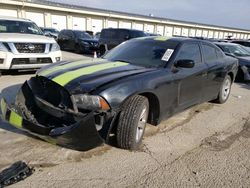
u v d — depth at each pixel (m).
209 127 4.85
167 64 4.20
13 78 7.47
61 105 3.31
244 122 5.27
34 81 3.80
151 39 4.93
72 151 3.54
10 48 7.00
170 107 4.21
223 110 5.97
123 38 14.93
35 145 3.62
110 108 3.23
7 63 6.96
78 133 2.99
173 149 3.86
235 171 3.39
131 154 3.59
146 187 2.94
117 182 2.98
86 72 3.62
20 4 35.28
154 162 3.45
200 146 4.04
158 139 4.15
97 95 3.17
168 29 59.03
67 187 2.82
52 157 3.37
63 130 3.00
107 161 3.38
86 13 43.66
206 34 68.62
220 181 3.15
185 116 5.36
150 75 3.77
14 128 4.09
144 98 3.60
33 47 7.36
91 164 3.29
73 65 4.02
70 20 42.59
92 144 3.15
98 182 2.96
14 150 3.46
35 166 3.14
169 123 4.88
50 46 7.77
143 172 3.21
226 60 6.14
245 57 10.03
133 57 4.48
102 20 47.09
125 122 3.43
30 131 3.26
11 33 7.59
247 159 3.72
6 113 3.50
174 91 4.20
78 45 17.11
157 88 3.76
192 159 3.61
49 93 3.50
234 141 4.31
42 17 39.22
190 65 4.16
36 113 3.60
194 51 4.95
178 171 3.29
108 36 15.76
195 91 4.89
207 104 6.34
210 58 5.52
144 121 3.72
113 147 3.72
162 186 2.97
